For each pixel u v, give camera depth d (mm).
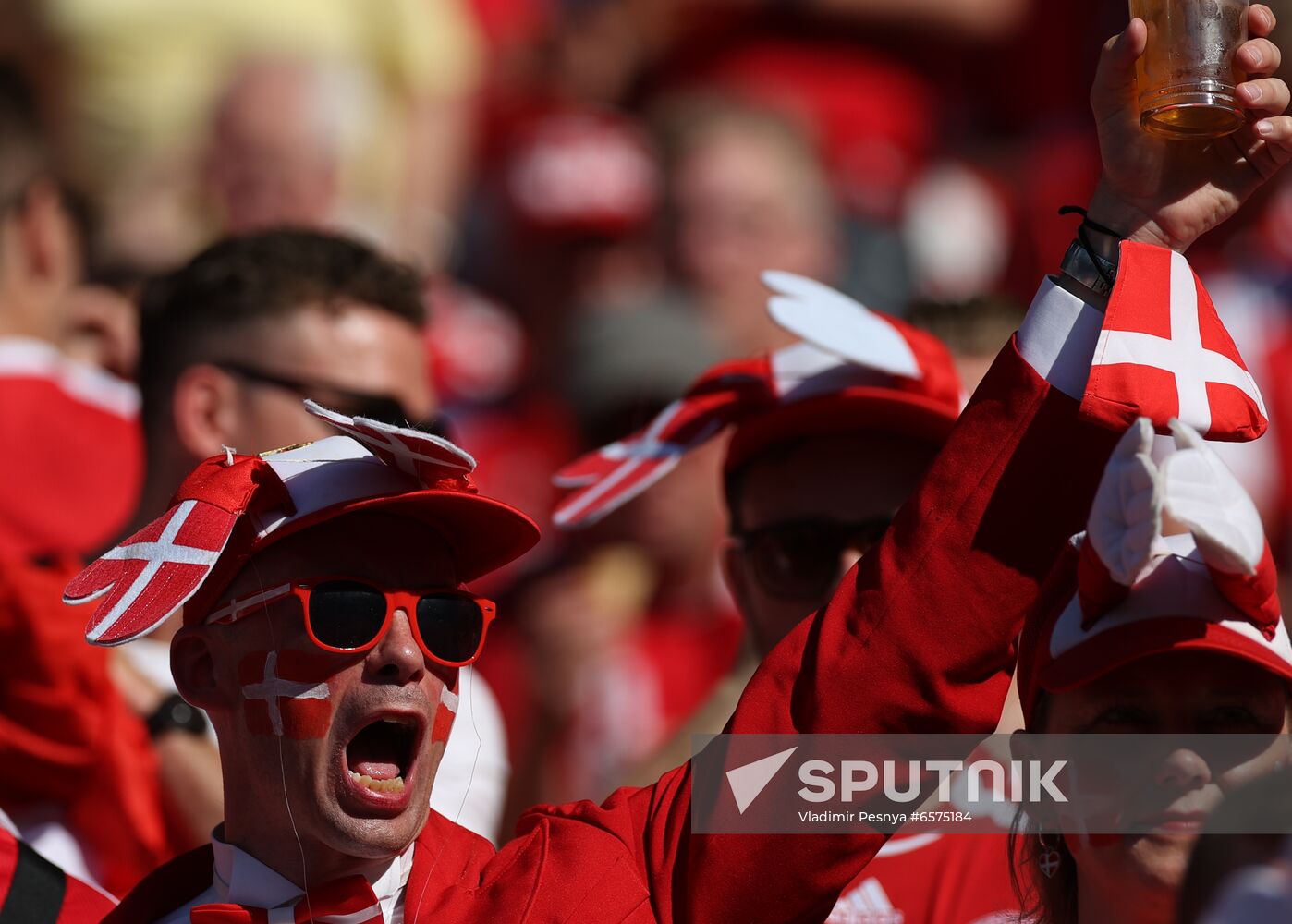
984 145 26844
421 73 23125
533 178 25172
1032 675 8734
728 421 11836
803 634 9164
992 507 8648
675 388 19953
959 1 26469
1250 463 20562
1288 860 7031
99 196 20141
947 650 8672
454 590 9016
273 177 20172
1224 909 7055
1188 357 8219
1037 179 26203
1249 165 8594
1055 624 8484
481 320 24641
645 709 17828
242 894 8969
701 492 18500
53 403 15070
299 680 8781
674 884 8984
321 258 12727
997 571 8633
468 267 25531
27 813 11664
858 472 11273
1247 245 22359
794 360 11695
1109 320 8258
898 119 25703
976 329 12859
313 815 8805
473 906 8945
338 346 12438
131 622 8398
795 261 22938
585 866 8961
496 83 26922
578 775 17734
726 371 11867
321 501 8836
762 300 22719
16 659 11555
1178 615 8125
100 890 10398
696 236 22734
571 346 22828
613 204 24609
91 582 8734
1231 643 8039
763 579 11523
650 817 9367
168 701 11945
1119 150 8648
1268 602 8031
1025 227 25953
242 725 8953
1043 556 8633
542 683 17906
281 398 12352
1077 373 8555
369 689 8797
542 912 8773
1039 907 8992
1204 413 8141
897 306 23656
